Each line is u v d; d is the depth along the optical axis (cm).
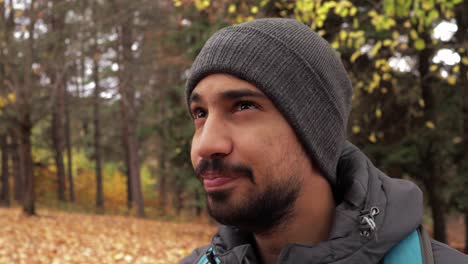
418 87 889
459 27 752
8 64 1322
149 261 812
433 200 961
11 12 1370
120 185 3478
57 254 820
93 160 3259
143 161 3003
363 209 87
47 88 1460
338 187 99
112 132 3120
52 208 2573
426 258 83
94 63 1819
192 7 1173
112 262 785
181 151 1318
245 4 627
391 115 879
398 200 88
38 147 2919
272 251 92
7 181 2580
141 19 1773
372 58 784
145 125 1914
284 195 83
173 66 1573
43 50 1374
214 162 82
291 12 629
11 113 1418
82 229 1231
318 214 89
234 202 81
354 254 83
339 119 91
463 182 910
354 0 690
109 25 1427
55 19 1437
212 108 85
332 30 688
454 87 868
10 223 1209
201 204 1742
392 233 84
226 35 88
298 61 86
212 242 105
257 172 81
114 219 1705
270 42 86
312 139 86
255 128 82
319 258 83
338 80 94
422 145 895
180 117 1370
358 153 100
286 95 83
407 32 634
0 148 2605
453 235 1925
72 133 3300
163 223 1748
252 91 82
